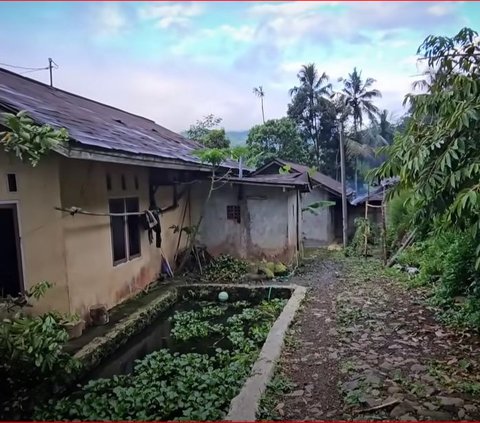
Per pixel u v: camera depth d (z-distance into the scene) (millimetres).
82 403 3701
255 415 3176
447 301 5848
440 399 3238
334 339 4910
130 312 6324
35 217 5371
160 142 9320
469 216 3725
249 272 9164
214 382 3953
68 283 5414
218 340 5742
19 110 4633
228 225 10141
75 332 5172
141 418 3461
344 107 28281
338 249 14531
